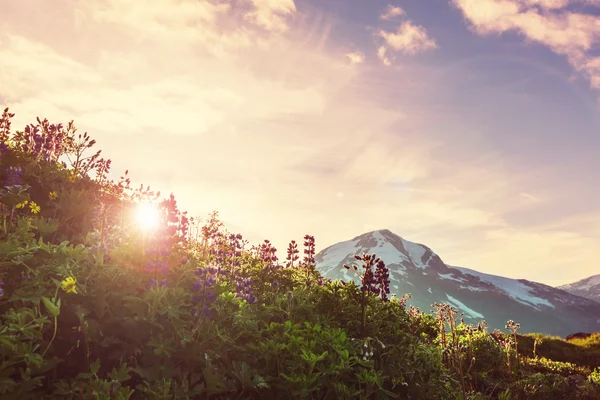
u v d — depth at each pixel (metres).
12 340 3.64
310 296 7.78
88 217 7.18
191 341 4.98
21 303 4.45
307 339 6.27
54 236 6.50
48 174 7.93
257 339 6.10
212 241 9.56
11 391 3.57
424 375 7.43
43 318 3.96
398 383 6.70
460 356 9.51
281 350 5.72
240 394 5.00
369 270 7.70
